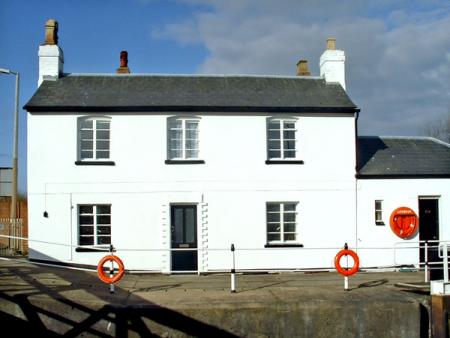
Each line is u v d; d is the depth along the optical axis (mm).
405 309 12102
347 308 11914
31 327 11516
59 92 18484
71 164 17578
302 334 11750
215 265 17641
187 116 18031
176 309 11367
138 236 17578
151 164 17797
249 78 20625
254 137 18188
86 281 14531
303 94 19359
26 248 22312
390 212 18422
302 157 18344
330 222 18203
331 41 20922
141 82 19734
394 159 19328
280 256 17812
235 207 17938
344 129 18562
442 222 18578
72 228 17438
